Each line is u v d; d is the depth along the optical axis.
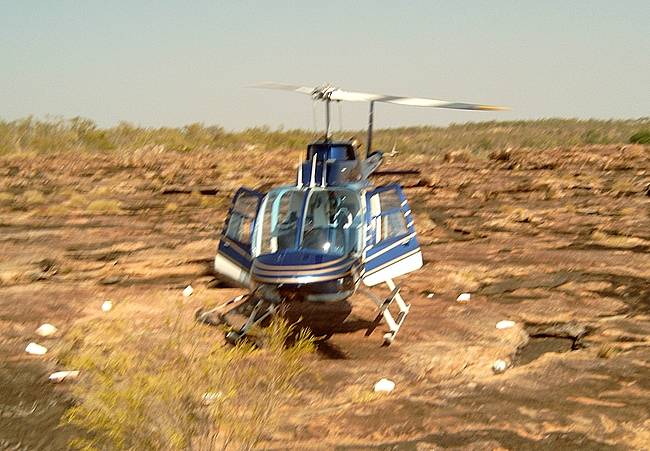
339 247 7.27
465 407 5.52
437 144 60.22
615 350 7.01
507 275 10.28
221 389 4.78
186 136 48.41
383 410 5.45
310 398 5.70
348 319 7.94
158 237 13.37
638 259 11.18
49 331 7.32
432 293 9.34
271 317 7.83
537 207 17.98
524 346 7.26
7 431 5.10
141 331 7.19
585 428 5.10
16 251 11.81
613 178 24.44
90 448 4.42
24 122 43.62
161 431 4.29
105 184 23.89
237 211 7.88
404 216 7.69
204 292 9.19
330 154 8.11
